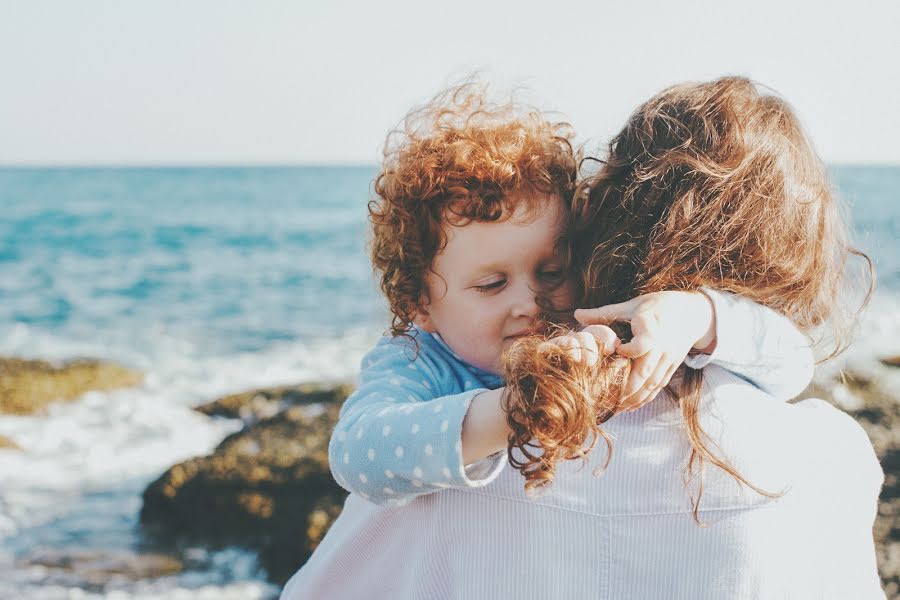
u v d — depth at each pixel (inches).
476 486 57.7
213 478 279.4
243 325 734.5
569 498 59.7
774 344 62.1
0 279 984.3
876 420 266.5
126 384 490.3
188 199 2293.3
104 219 1692.9
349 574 70.6
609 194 69.2
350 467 62.7
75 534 283.9
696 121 67.5
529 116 85.0
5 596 243.4
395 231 79.3
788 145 67.2
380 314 90.4
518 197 73.6
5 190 2559.1
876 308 589.0
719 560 58.2
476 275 75.2
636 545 59.1
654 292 61.7
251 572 259.3
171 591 247.8
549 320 70.1
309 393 413.4
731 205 64.0
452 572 62.8
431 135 79.0
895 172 2824.8
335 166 5024.6
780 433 60.4
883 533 202.4
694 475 58.7
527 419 51.3
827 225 70.3
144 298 874.1
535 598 60.0
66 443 383.6
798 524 59.8
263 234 1438.2
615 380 54.5
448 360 78.2
